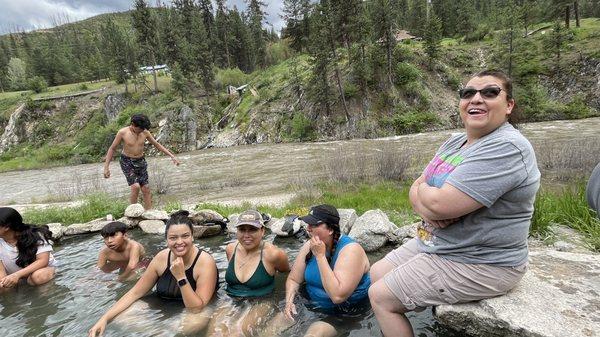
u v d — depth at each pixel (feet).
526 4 140.97
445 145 8.98
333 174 33.12
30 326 11.39
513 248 7.60
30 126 164.14
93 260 17.80
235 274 12.74
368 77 114.93
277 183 40.04
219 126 136.46
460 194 7.14
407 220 19.57
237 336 10.07
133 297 12.39
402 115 109.81
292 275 12.47
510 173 6.93
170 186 45.11
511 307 7.79
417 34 201.57
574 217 15.87
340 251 11.10
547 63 122.21
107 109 163.32
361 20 116.67
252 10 230.07
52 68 258.78
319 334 9.52
